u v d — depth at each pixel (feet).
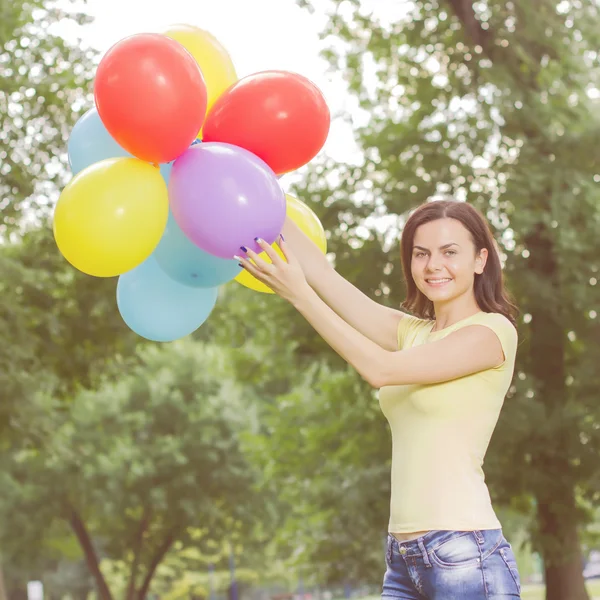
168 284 13.29
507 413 42.96
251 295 54.19
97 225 11.26
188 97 11.23
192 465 94.73
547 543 45.21
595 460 42.96
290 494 70.38
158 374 98.43
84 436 92.94
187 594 155.22
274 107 11.93
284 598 155.33
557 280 46.01
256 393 102.47
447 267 10.62
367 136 50.80
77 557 117.80
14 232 49.67
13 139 47.50
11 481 92.68
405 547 10.18
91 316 50.26
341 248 48.49
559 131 44.70
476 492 10.13
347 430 53.42
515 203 43.19
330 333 10.13
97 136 13.32
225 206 11.10
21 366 45.88
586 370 44.55
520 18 45.98
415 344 11.24
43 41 47.60
